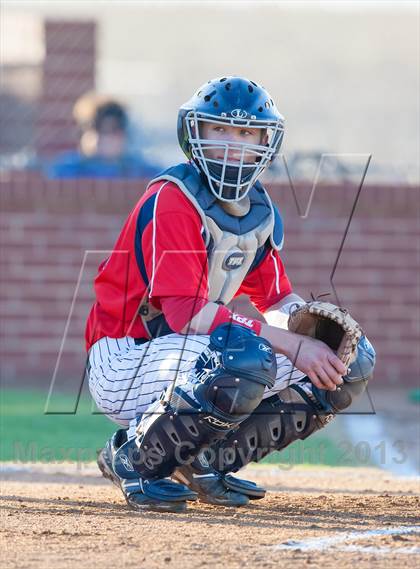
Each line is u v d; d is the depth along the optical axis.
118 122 29.69
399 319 27.78
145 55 47.44
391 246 27.67
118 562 7.85
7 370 27.66
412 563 7.88
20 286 27.75
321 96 45.94
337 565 7.80
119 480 10.51
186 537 8.77
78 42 39.56
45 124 37.28
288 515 10.08
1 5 39.44
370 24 47.78
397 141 43.75
